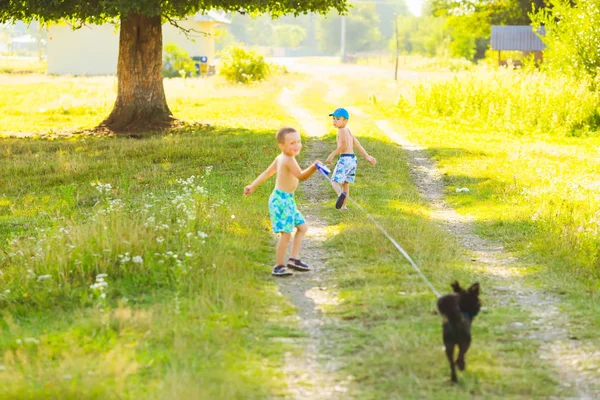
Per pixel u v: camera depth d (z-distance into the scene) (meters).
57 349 7.46
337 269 10.60
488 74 36.81
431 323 8.13
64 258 10.18
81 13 27.78
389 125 31.77
